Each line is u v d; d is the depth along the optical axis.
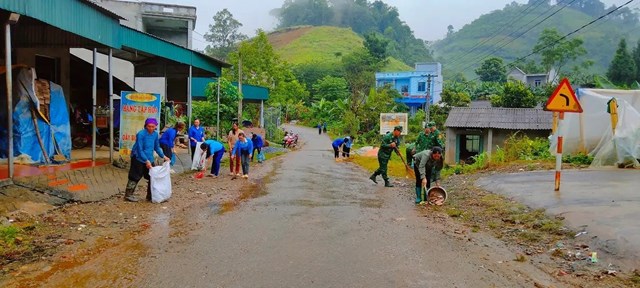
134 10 30.62
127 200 9.70
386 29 145.12
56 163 11.46
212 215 8.59
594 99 16.03
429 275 5.44
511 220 8.22
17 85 11.06
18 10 8.42
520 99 40.25
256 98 36.06
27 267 5.56
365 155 27.83
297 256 6.05
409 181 14.67
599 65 124.81
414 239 7.09
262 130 31.22
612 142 13.92
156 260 5.85
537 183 11.23
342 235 7.21
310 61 102.19
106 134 16.81
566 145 16.45
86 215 8.22
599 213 7.63
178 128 13.98
